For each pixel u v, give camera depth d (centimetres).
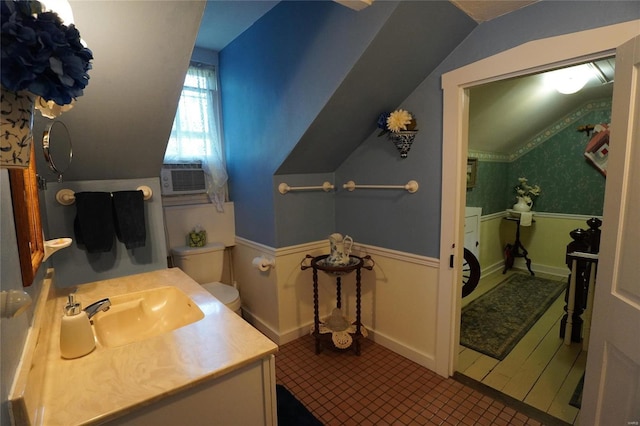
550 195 402
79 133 147
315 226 263
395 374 211
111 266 187
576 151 379
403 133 199
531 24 152
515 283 376
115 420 76
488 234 399
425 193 204
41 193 156
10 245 76
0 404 56
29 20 52
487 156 383
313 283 252
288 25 204
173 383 83
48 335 107
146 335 142
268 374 100
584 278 235
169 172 262
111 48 121
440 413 176
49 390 81
